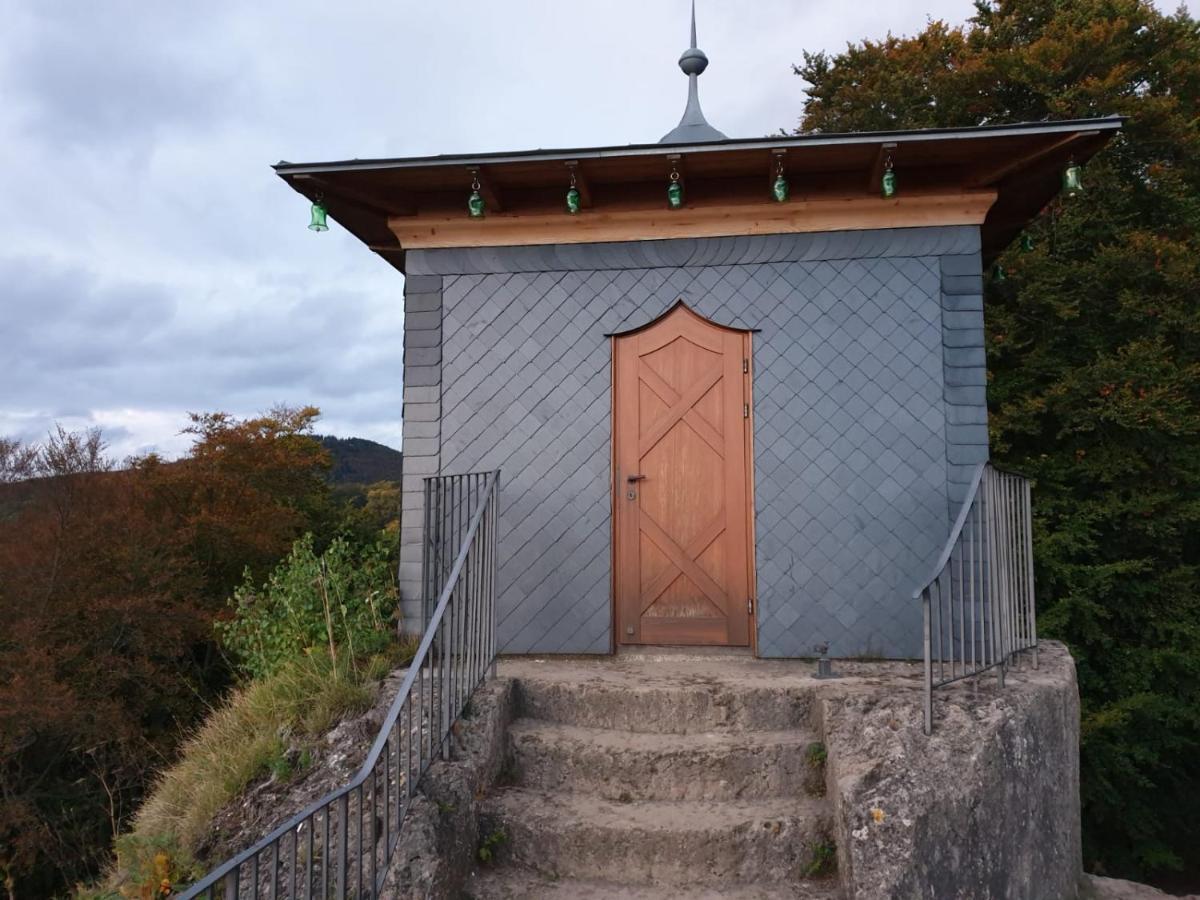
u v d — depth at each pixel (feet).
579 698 15.06
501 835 12.61
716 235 19.10
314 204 18.37
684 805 13.23
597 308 19.21
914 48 51.67
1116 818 39.55
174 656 46.62
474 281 19.51
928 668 13.10
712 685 15.08
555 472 18.93
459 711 13.53
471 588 14.51
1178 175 43.86
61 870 38.40
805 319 18.78
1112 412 39.60
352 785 10.07
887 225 18.74
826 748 13.53
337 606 18.85
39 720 39.09
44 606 44.52
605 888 12.07
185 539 51.03
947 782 12.28
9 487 49.88
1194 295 42.65
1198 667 38.11
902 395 18.40
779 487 18.42
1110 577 39.63
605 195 19.06
